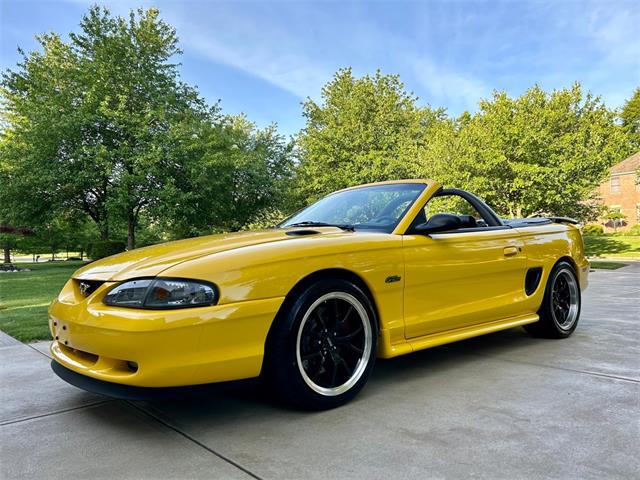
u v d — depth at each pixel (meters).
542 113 16.09
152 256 2.33
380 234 2.75
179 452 1.93
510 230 3.58
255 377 2.19
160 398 1.98
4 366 3.39
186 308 2.00
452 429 2.10
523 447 1.90
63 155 18.66
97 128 18.78
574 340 3.96
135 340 1.94
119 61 19.52
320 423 2.21
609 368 3.07
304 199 25.19
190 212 18.91
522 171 15.54
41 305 6.78
